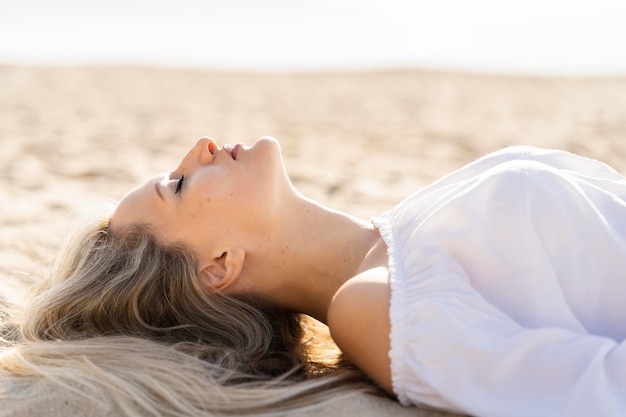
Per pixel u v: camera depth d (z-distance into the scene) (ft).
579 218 6.36
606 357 5.63
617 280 6.27
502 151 7.54
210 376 6.55
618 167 18.75
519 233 6.26
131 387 6.30
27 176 18.12
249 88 42.80
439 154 22.56
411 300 6.12
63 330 7.42
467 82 45.57
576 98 36.17
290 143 24.79
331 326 6.56
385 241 6.91
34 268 10.60
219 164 7.39
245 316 7.36
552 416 5.53
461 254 6.37
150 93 38.68
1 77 42.60
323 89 42.50
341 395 6.48
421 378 5.93
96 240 7.70
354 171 19.81
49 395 6.30
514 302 6.23
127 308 7.34
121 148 22.72
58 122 27.66
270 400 6.36
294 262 7.32
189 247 7.29
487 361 5.75
